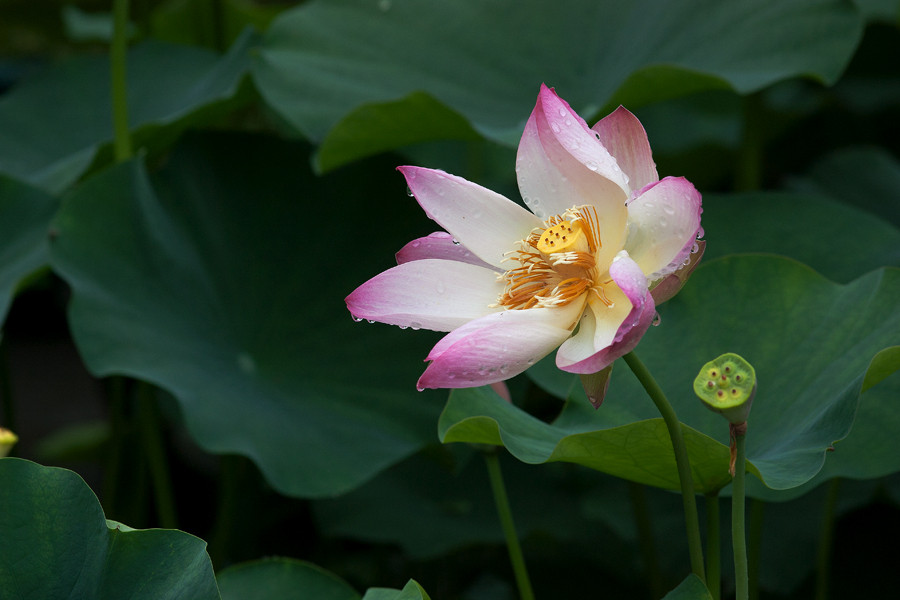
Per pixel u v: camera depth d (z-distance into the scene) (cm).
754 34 279
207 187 285
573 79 288
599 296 234
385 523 285
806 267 254
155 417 280
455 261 238
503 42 296
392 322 236
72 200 274
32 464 235
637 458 240
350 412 270
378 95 287
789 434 245
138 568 234
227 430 263
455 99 287
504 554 292
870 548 277
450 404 247
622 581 283
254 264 282
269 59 288
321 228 284
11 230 285
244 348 276
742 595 231
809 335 251
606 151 233
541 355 233
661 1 287
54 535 234
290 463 262
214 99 287
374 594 235
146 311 273
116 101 284
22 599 232
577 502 292
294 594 248
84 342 266
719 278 255
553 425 253
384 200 284
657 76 270
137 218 278
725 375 229
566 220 236
